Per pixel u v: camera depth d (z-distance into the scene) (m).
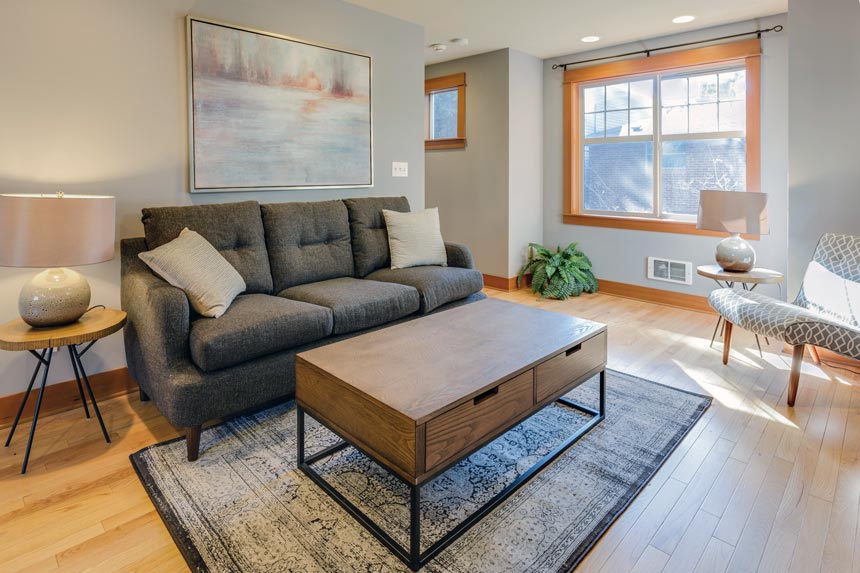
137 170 2.60
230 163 2.91
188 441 2.00
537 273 4.89
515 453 2.07
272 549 1.53
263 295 2.65
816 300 2.78
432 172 5.50
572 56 4.88
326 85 3.31
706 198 3.21
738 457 2.02
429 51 4.73
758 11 3.64
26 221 1.89
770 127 3.82
